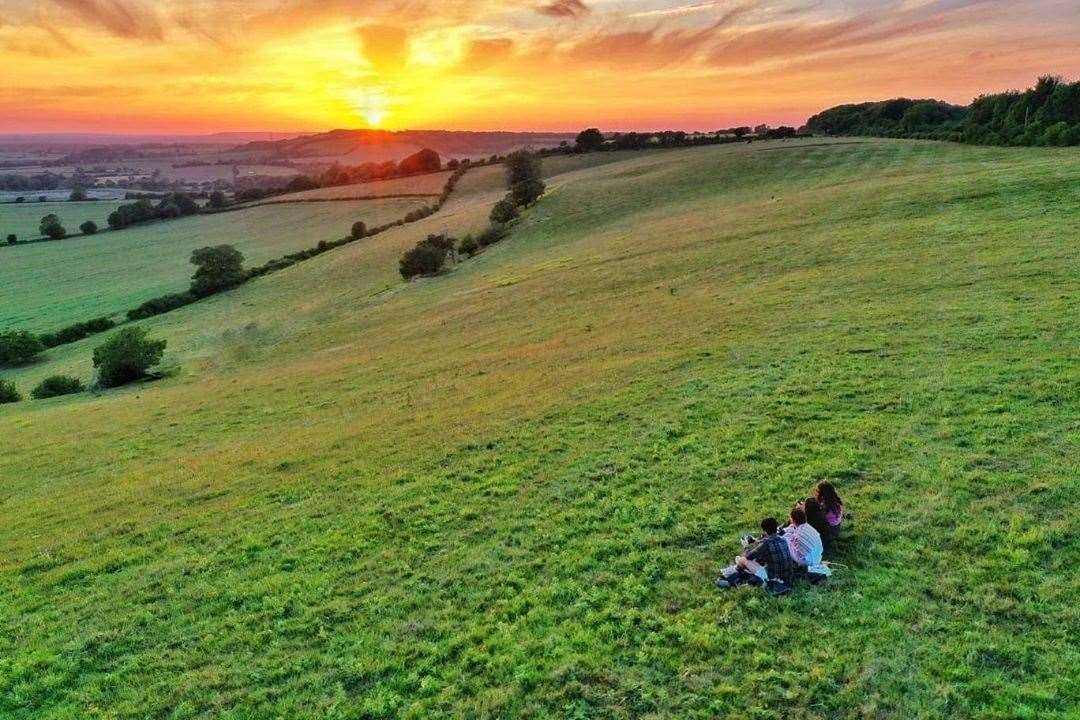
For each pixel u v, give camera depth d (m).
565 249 63.38
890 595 10.70
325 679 10.89
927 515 12.55
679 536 13.38
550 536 14.20
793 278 33.25
